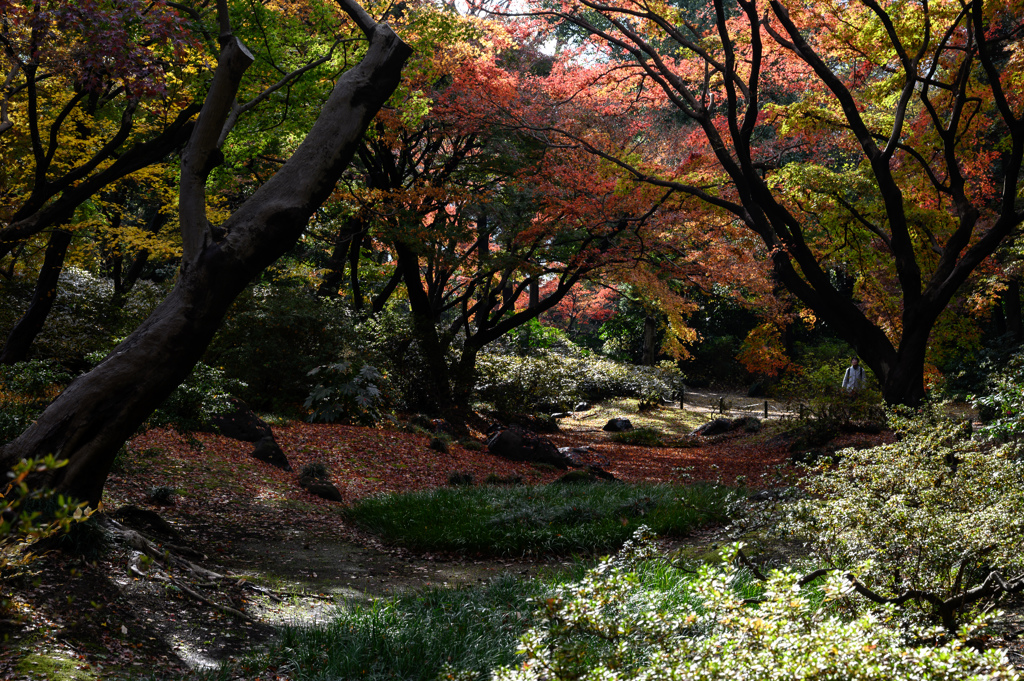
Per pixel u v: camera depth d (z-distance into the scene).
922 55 12.92
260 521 9.29
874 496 4.93
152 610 5.14
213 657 4.79
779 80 17.97
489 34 17.19
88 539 5.43
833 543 4.82
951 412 16.55
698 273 17.61
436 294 22.61
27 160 12.07
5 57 9.28
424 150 19.58
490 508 9.80
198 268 5.86
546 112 17.11
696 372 37.97
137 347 5.74
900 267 13.02
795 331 35.44
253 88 11.58
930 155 15.04
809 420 18.02
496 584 6.69
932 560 4.17
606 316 39.91
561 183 16.11
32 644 4.14
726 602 2.96
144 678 4.15
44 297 14.15
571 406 29.05
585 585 3.28
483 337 21.98
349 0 6.76
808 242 16.89
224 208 17.05
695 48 14.85
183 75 10.23
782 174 14.91
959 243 12.82
